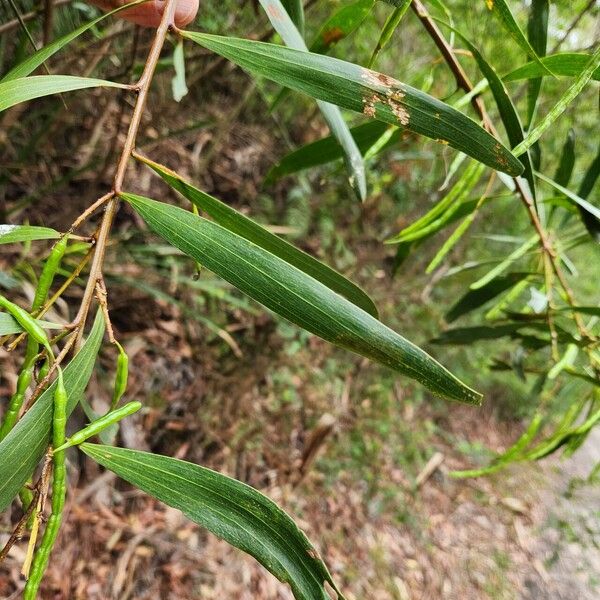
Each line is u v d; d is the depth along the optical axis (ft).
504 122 0.89
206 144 3.23
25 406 0.56
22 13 1.45
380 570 3.35
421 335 4.46
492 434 4.90
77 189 2.59
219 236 0.59
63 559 2.22
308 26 2.87
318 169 3.86
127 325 2.77
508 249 4.43
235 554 2.82
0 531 2.04
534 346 1.33
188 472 0.60
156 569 2.50
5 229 0.57
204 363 2.98
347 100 0.65
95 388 2.42
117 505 2.55
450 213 1.07
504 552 3.93
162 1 1.01
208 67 2.44
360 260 3.91
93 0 1.02
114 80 1.66
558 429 1.26
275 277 0.58
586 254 5.45
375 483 3.72
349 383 4.07
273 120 3.57
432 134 0.65
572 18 2.21
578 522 4.35
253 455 3.25
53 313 2.00
